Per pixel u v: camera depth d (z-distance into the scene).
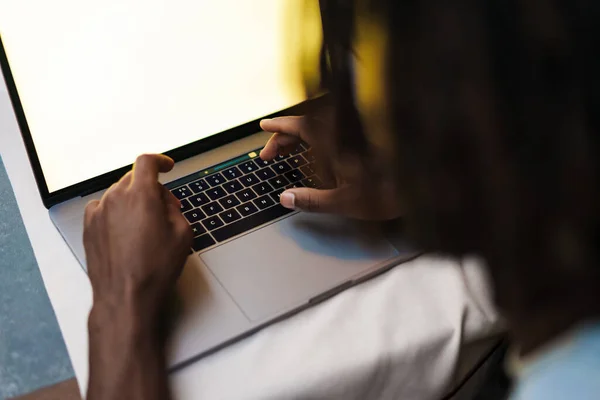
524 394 0.38
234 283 0.58
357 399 0.55
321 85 0.42
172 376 0.52
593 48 0.28
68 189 0.64
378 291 0.59
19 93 0.58
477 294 0.59
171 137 0.68
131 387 0.48
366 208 0.58
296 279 0.59
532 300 0.34
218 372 0.52
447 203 0.34
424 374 0.56
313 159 0.66
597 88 0.29
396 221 0.60
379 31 0.32
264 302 0.56
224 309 0.56
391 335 0.55
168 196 0.60
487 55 0.29
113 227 0.55
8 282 0.63
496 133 0.30
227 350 0.54
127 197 0.57
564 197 0.31
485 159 0.31
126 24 0.60
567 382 0.36
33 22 0.55
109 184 0.66
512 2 0.28
